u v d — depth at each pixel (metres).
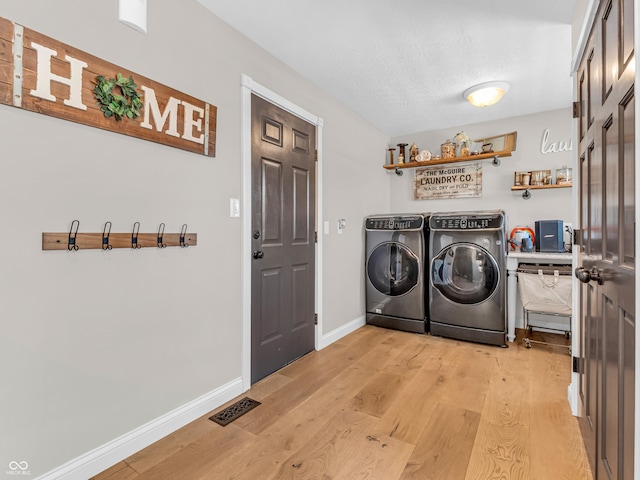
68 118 1.30
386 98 3.11
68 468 1.33
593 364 1.39
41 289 1.25
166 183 1.68
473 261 3.06
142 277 1.59
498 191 3.65
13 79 1.16
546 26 2.01
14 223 1.18
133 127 1.52
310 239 2.82
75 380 1.35
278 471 1.43
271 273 2.40
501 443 1.61
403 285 3.42
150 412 1.62
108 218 1.44
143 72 1.56
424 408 1.93
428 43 2.21
